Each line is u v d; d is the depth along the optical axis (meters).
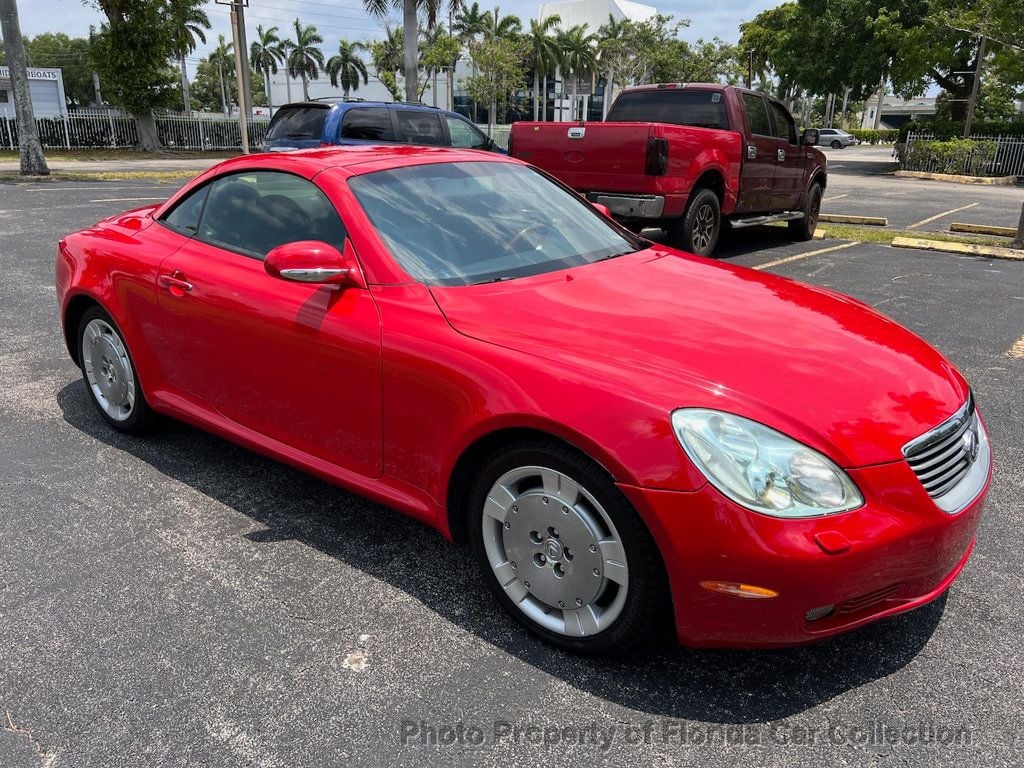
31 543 3.09
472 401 2.44
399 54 66.06
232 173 3.56
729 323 2.65
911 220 13.82
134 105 31.67
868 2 31.56
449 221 3.17
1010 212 15.34
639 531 2.16
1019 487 3.60
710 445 2.08
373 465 2.87
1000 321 6.46
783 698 2.27
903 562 2.14
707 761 2.04
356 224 2.97
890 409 2.29
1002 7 27.45
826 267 8.74
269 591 2.79
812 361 2.42
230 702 2.25
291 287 3.05
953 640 2.54
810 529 2.03
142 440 4.08
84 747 2.09
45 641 2.51
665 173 7.68
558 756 2.06
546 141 8.40
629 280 3.05
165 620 2.62
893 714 2.21
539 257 3.17
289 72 85.38
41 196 14.45
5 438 4.09
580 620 2.40
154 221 3.89
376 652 2.47
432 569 2.95
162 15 31.30
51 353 5.52
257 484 3.61
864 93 33.97
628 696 2.28
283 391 3.10
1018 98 32.09
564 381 2.29
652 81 68.44
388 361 2.67
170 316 3.49
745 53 51.75
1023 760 2.04
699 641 2.19
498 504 2.51
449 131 11.91
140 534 3.17
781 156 9.80
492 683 2.34
